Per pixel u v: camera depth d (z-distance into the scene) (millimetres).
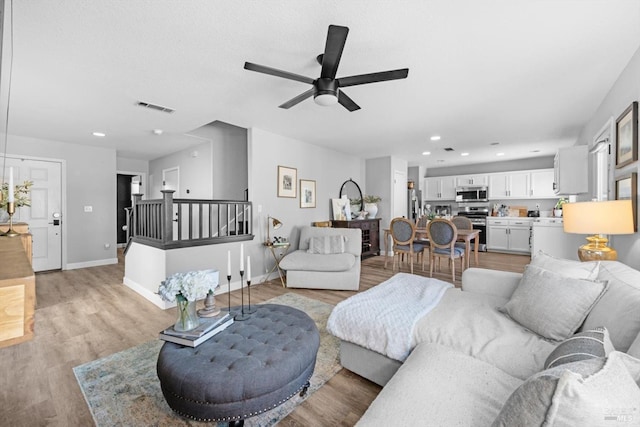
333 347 2273
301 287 3900
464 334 1535
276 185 4488
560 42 1994
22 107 3191
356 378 1884
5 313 695
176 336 1517
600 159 3475
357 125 3996
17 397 1696
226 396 1223
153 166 6984
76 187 5121
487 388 1108
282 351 1463
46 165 4809
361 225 5938
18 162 4523
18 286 713
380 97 2969
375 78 2014
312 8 1636
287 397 1381
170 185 6348
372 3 1596
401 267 5172
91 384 1815
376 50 2074
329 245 4199
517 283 2113
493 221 6957
